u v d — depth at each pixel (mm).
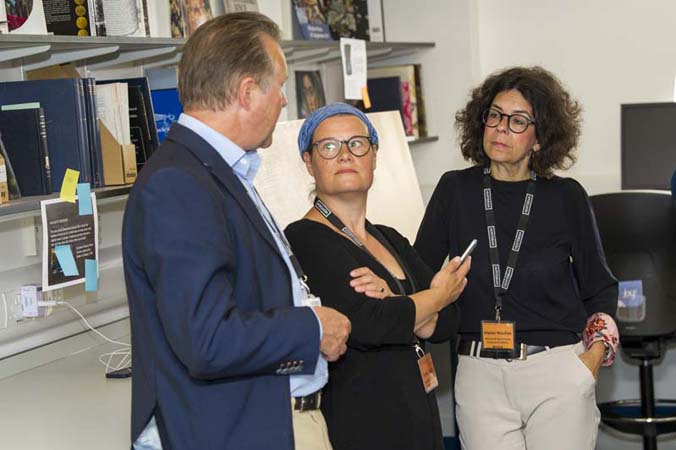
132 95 2648
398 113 3498
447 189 2633
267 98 1674
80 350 2758
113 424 2035
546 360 2445
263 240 1659
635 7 4289
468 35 4457
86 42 2396
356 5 4176
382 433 1935
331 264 1982
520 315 2471
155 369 1624
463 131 2668
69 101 2402
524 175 2580
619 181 4277
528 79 2516
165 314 1508
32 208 2250
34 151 2367
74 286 2758
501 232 2518
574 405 2416
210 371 1508
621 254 3486
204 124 1657
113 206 3086
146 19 2791
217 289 1514
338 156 2061
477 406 2484
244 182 1734
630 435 4199
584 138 4441
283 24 3775
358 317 1930
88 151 2449
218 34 1648
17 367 2529
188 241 1502
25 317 2582
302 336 1575
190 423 1599
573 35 4418
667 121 4023
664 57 4266
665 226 3422
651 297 3465
